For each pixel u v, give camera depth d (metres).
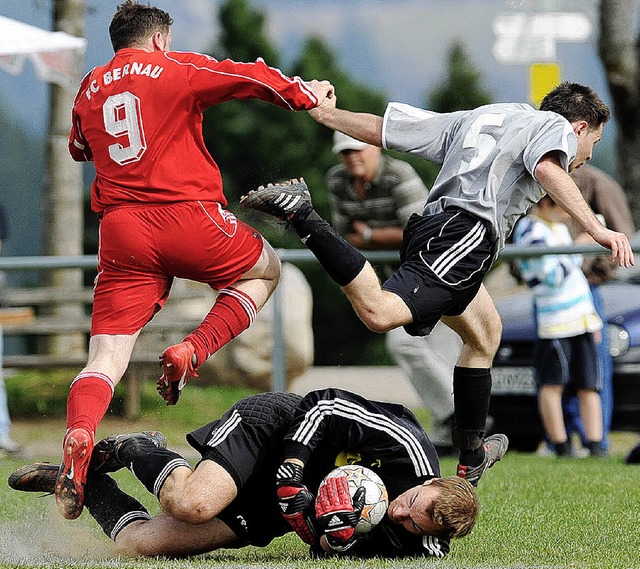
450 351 34.53
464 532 17.72
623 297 38.53
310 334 52.28
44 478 19.95
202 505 18.03
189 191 19.66
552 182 19.30
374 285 19.08
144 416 42.56
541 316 34.69
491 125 20.08
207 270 20.02
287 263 35.50
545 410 34.84
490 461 21.80
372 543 18.36
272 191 19.14
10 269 34.75
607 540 19.84
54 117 51.53
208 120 82.81
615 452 39.19
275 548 20.14
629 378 36.12
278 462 18.69
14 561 17.92
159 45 20.72
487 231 19.72
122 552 18.83
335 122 21.22
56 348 49.72
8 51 41.03
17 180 86.31
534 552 18.69
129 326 19.81
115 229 19.61
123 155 19.66
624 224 36.22
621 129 63.25
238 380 50.69
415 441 18.20
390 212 33.16
